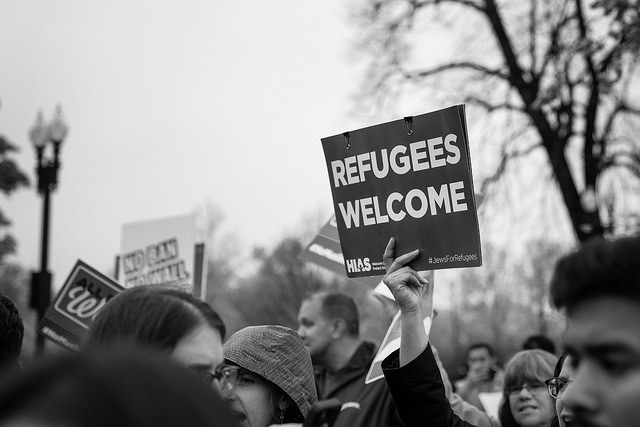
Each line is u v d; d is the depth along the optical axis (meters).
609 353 1.35
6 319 2.76
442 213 3.16
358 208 3.41
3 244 25.55
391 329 3.97
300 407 3.04
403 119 3.24
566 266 1.41
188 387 0.94
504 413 4.75
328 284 38.56
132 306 1.93
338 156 3.46
